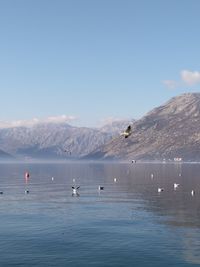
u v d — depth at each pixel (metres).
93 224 70.75
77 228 67.50
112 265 48.28
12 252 53.44
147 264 48.59
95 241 58.78
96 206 93.38
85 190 135.75
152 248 55.03
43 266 47.91
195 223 71.06
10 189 140.50
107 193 124.56
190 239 59.62
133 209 88.06
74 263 48.97
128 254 52.34
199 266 48.00
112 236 61.66
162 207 91.06
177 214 80.81
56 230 66.06
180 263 48.94
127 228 67.25
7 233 64.06
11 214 82.06
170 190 133.88
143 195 117.94
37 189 140.50
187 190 133.50
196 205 94.38
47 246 56.19
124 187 147.75
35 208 90.62
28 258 50.88
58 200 106.12
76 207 91.81
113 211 85.19
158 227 68.00
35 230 66.12
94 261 49.69
